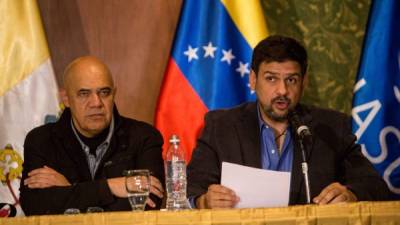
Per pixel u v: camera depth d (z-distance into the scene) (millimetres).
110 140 7547
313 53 9852
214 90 9078
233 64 9148
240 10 9164
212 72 9148
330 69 9852
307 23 9867
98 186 6848
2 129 8773
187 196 7023
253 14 9133
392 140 9242
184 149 9062
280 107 7094
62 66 9469
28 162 7527
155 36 9617
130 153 7547
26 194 7008
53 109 8883
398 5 9383
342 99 9844
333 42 9898
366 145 9242
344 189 6426
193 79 9148
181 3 9633
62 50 9484
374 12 9398
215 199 6195
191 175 7281
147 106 9578
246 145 7320
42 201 6852
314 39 9859
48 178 7039
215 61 9141
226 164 6305
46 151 7512
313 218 5094
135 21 9602
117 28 9578
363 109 9273
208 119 7605
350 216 5105
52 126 7730
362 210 5113
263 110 7305
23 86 8852
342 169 7414
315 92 9805
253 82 7410
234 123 7477
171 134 9094
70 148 7504
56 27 9484
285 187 6219
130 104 9547
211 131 7488
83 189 6848
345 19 9930
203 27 9195
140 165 7492
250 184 6230
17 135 8805
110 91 7445
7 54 8852
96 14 9555
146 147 7617
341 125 7477
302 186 7090
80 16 9539
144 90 9570
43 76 8898
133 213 5062
